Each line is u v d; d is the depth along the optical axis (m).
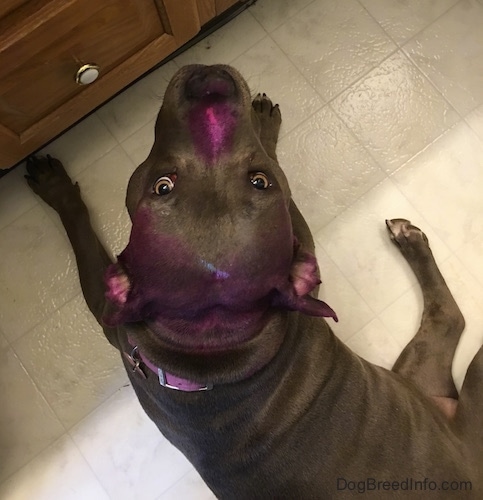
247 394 1.53
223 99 1.45
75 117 2.11
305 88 2.35
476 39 2.38
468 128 2.36
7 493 2.18
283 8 2.37
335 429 1.66
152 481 2.20
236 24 2.36
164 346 1.46
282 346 1.57
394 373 2.04
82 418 2.22
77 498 2.19
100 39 1.81
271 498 1.64
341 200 2.32
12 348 2.24
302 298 1.43
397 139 2.35
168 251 1.35
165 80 2.33
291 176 2.31
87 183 2.29
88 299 2.04
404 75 2.37
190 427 1.56
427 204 2.33
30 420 2.22
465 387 1.98
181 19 1.96
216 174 1.39
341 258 2.29
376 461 1.70
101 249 2.16
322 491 1.65
